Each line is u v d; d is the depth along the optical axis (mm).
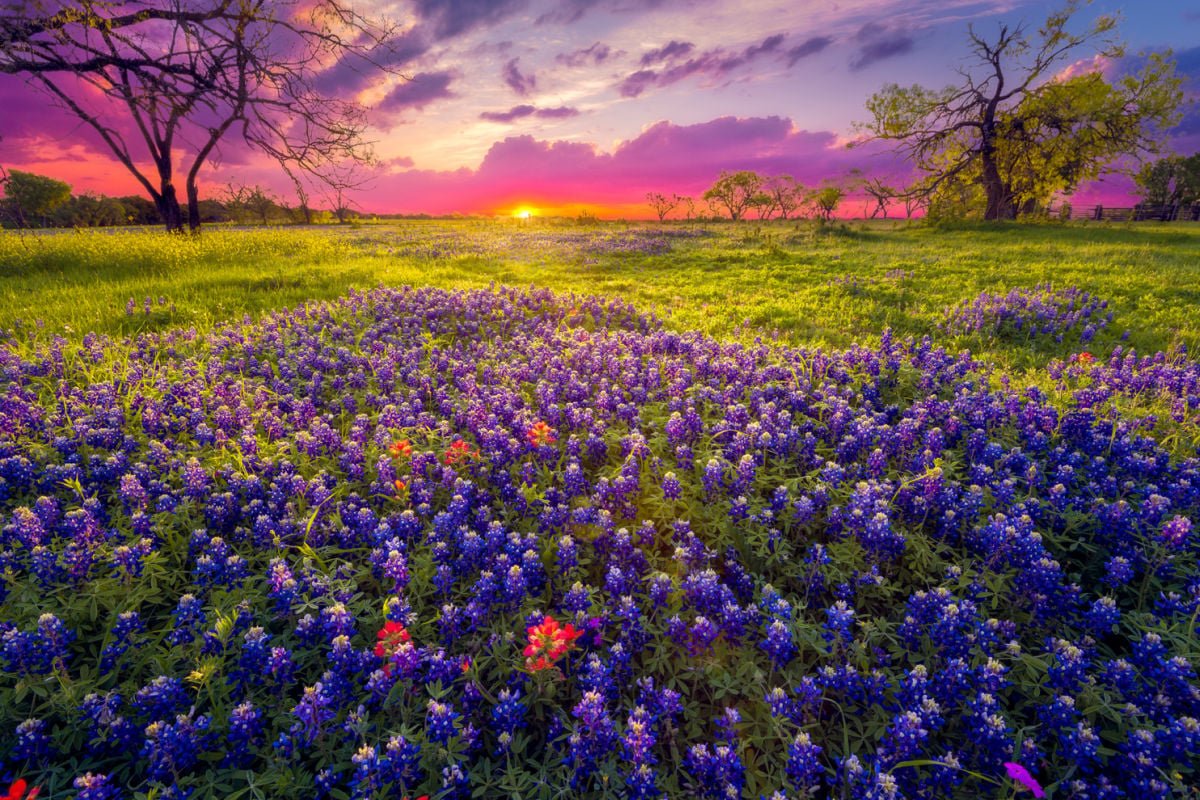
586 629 3986
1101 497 5660
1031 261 24547
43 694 3527
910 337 11250
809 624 4145
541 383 8453
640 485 5965
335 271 21016
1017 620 4344
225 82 17844
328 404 8578
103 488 6070
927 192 52906
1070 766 3262
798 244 36188
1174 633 3941
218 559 4688
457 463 6266
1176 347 12125
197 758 3270
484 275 23625
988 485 5773
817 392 8070
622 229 64688
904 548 4742
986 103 50219
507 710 3406
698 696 3910
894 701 3602
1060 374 10039
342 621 3824
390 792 3199
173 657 3834
